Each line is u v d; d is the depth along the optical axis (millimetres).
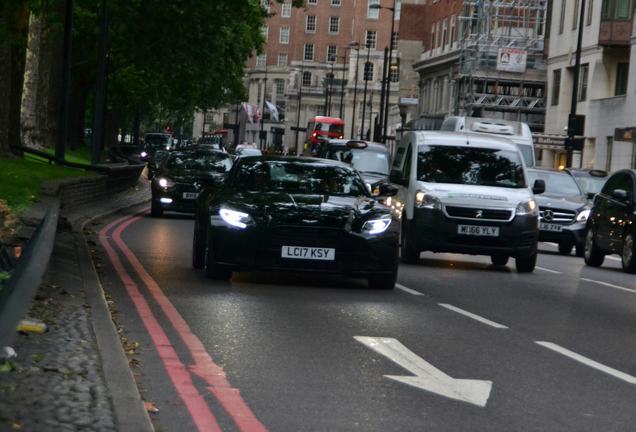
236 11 37562
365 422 7973
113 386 8203
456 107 82062
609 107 62969
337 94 174250
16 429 6492
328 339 11766
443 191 22328
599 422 8320
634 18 60094
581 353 11750
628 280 22375
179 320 12594
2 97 35344
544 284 20047
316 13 187750
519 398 9117
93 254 20375
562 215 30078
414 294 16734
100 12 49250
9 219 20531
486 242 22109
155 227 30422
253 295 15375
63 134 40156
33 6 32250
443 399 8938
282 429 7633
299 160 18062
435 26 103562
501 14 84312
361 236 16391
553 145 67438
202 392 8727
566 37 72625
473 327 13344
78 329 10617
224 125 138500
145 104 82312
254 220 16328
